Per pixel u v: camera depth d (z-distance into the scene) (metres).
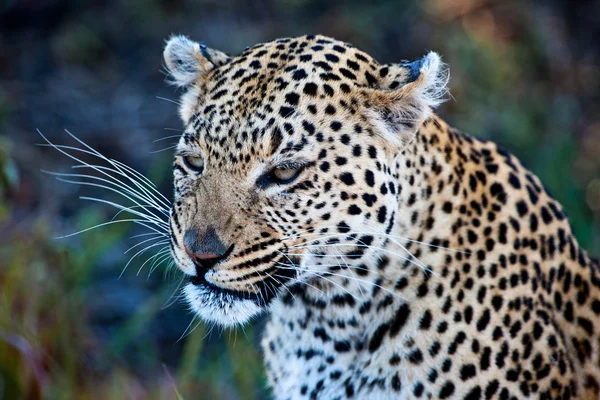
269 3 19.75
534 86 18.59
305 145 6.88
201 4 19.53
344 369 7.68
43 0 19.16
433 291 7.38
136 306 13.15
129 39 18.75
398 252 7.28
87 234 12.27
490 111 16.95
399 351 7.45
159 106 17.11
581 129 18.11
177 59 8.00
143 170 15.42
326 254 7.19
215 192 7.07
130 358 12.23
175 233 7.29
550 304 7.79
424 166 7.38
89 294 12.74
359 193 6.98
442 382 7.41
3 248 11.60
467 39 18.12
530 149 16.59
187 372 10.38
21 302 10.65
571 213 13.94
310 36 7.50
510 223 7.67
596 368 8.12
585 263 8.30
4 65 17.95
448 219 7.43
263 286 7.21
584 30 20.16
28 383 9.42
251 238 7.04
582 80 19.22
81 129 16.28
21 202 14.20
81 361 10.77
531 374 7.52
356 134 7.01
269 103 6.89
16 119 16.31
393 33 19.08
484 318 7.40
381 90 7.14
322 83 7.00
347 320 7.54
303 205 7.00
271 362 8.23
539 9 19.86
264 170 6.96
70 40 18.38
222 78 7.32
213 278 7.12
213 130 7.07
